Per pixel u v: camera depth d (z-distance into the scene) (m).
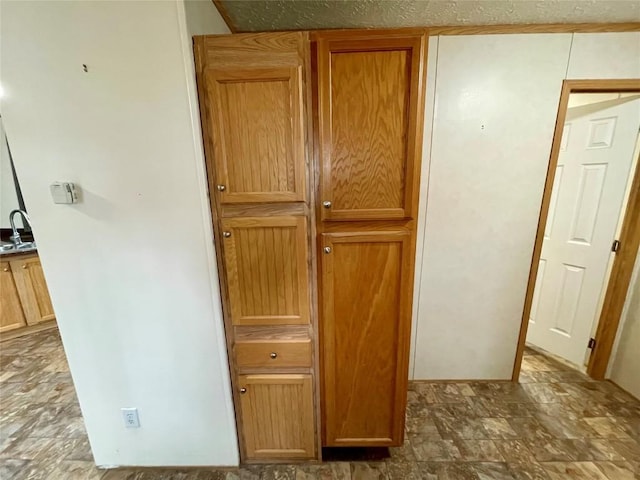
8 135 1.11
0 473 1.47
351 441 1.44
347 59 1.08
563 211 2.18
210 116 1.09
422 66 1.07
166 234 1.19
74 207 1.17
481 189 1.81
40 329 2.99
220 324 1.28
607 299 1.98
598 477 1.40
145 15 1.00
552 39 1.61
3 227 3.18
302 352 1.32
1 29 1.02
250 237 1.21
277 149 1.12
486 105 1.70
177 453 1.46
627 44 1.60
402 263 1.24
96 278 1.25
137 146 1.11
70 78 1.06
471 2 1.40
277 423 1.42
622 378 1.97
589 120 1.97
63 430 1.74
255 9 1.40
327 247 1.22
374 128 1.13
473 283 1.94
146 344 1.32
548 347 2.38
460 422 1.73
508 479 1.40
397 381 1.36
